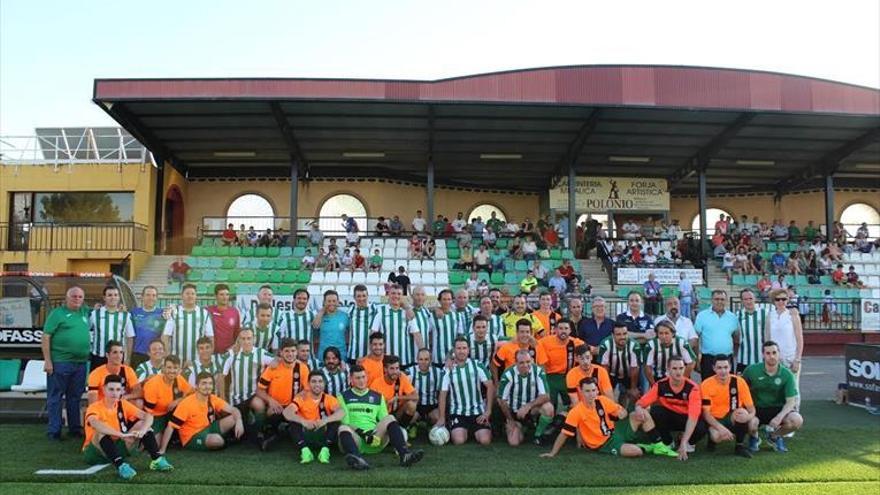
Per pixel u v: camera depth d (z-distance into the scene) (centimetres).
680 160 2094
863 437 736
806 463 623
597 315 814
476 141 1900
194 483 547
